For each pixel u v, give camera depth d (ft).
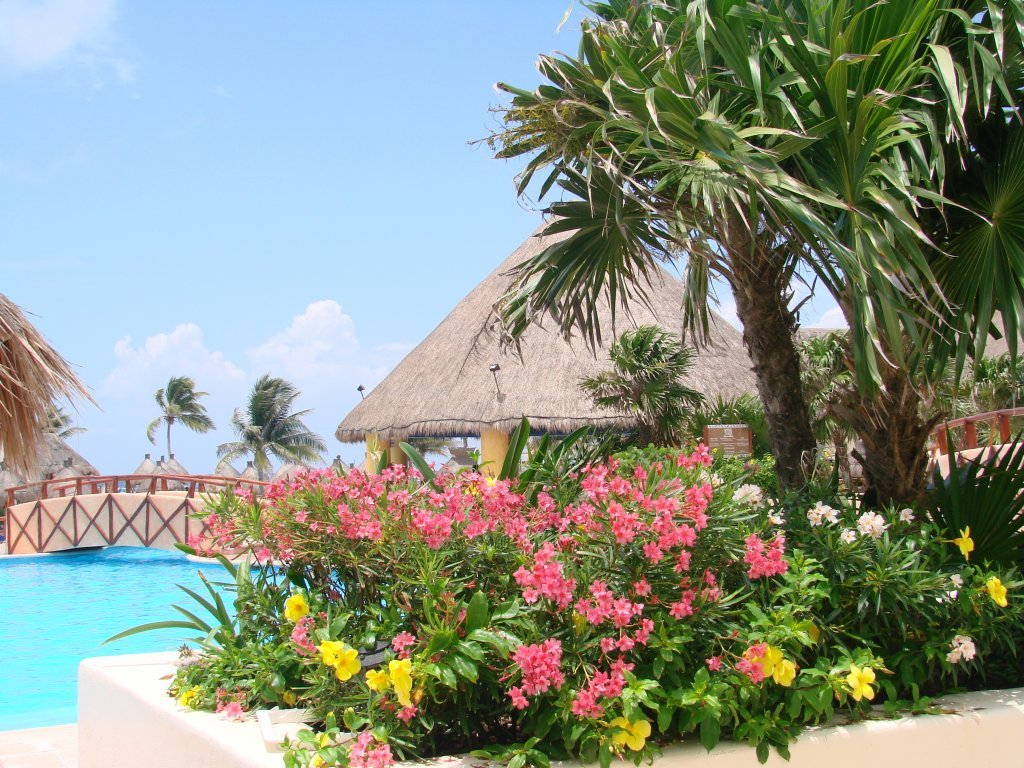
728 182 11.78
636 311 61.57
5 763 15.72
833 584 10.61
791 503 12.80
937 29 11.87
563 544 9.84
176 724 10.11
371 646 9.64
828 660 9.83
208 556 11.81
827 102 11.69
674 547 9.41
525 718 9.46
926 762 9.68
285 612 10.70
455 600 9.14
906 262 11.18
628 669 8.69
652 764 8.47
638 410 47.70
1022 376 41.29
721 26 12.21
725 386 59.52
